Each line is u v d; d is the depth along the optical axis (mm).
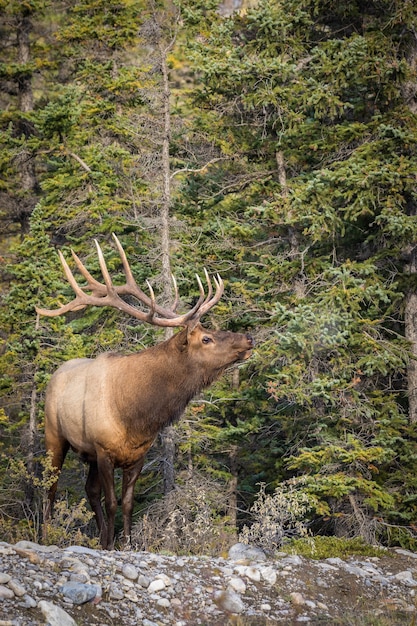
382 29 31500
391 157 30516
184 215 36031
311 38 34312
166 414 20250
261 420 34781
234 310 33562
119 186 38188
